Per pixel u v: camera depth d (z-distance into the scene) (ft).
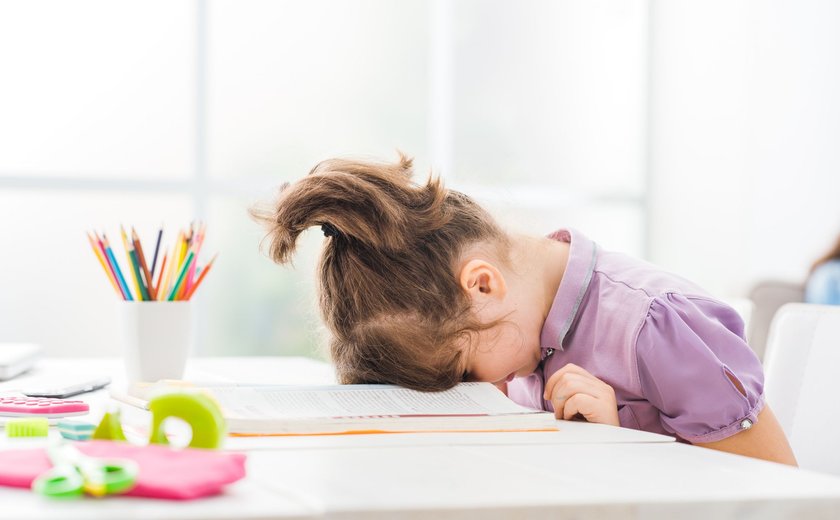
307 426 2.22
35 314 8.63
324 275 3.07
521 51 9.94
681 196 10.08
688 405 2.75
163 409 1.79
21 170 8.62
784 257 9.32
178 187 8.86
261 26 9.20
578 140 10.11
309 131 9.34
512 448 2.08
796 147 9.36
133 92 8.85
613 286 3.08
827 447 3.44
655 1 10.22
